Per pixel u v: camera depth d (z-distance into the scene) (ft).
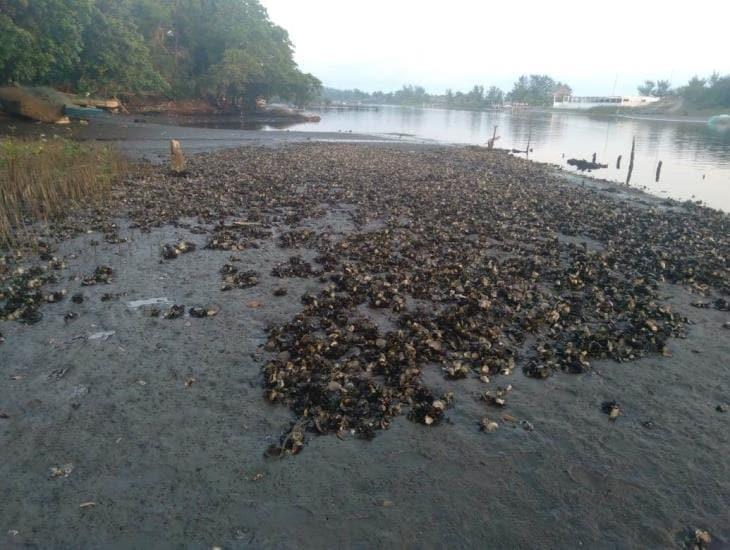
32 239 54.65
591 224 71.05
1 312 37.81
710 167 145.89
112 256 50.85
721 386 32.12
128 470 23.84
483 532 21.40
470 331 37.01
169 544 20.29
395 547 20.58
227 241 55.57
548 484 24.00
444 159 138.10
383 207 75.05
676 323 40.11
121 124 170.40
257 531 21.01
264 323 37.91
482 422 27.78
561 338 37.11
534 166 134.10
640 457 25.88
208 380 30.78
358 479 23.85
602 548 20.90
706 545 21.18
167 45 296.10
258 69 289.12
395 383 30.63
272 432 26.61
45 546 19.95
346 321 37.83
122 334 35.70
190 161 108.58
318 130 242.58
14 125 141.59
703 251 59.72
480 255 54.44
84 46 172.35
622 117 494.18
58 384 29.89
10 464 23.90
